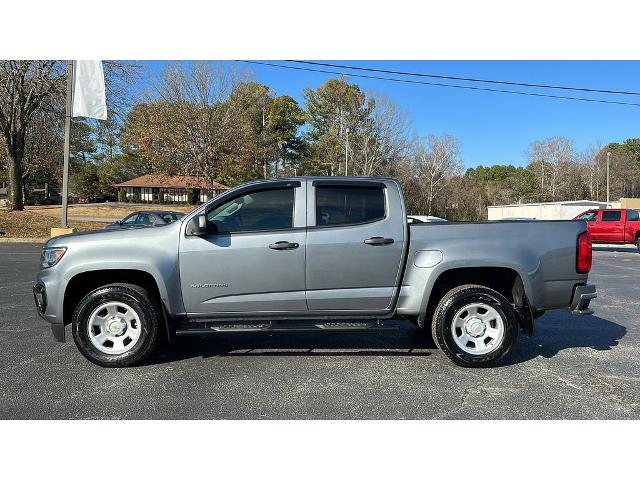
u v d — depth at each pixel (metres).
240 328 4.65
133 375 4.47
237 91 32.16
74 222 26.22
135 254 4.62
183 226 4.71
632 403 3.86
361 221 4.78
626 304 8.23
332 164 58.03
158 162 29.69
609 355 5.19
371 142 55.72
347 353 5.20
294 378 4.41
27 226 22.64
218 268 4.66
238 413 3.64
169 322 4.72
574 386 4.23
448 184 57.00
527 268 4.70
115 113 25.02
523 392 4.09
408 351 5.28
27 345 5.40
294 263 4.67
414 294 4.75
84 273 4.74
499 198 68.25
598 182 71.06
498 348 4.70
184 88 29.14
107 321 4.73
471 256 4.69
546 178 75.19
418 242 4.77
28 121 26.78
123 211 40.00
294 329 4.67
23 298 8.05
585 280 4.86
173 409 3.71
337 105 61.84
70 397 3.94
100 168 70.06
